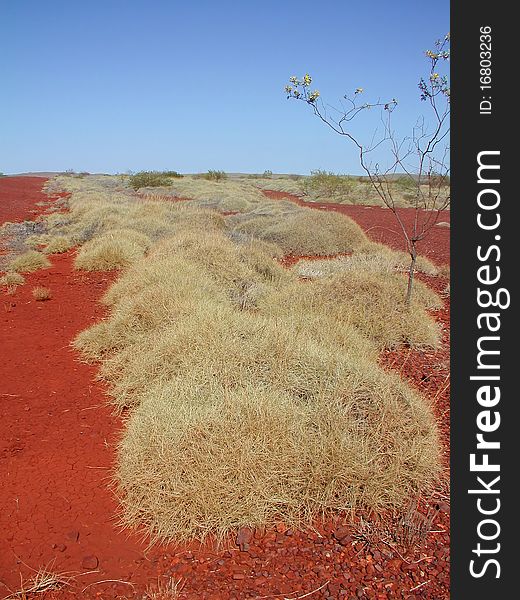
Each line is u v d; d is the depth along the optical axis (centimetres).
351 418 397
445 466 392
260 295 788
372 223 1889
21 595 283
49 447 427
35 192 3591
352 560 307
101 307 836
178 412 401
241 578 296
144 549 322
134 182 3691
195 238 1040
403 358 604
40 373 575
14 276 984
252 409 385
